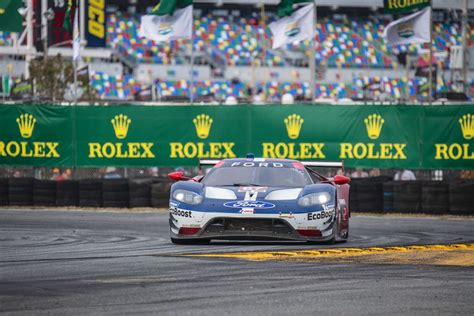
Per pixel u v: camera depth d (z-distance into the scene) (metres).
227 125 57.34
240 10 156.25
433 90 123.50
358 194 52.88
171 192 30.27
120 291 18.03
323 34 153.25
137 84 138.88
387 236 35.28
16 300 16.80
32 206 57.25
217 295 17.55
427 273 21.48
